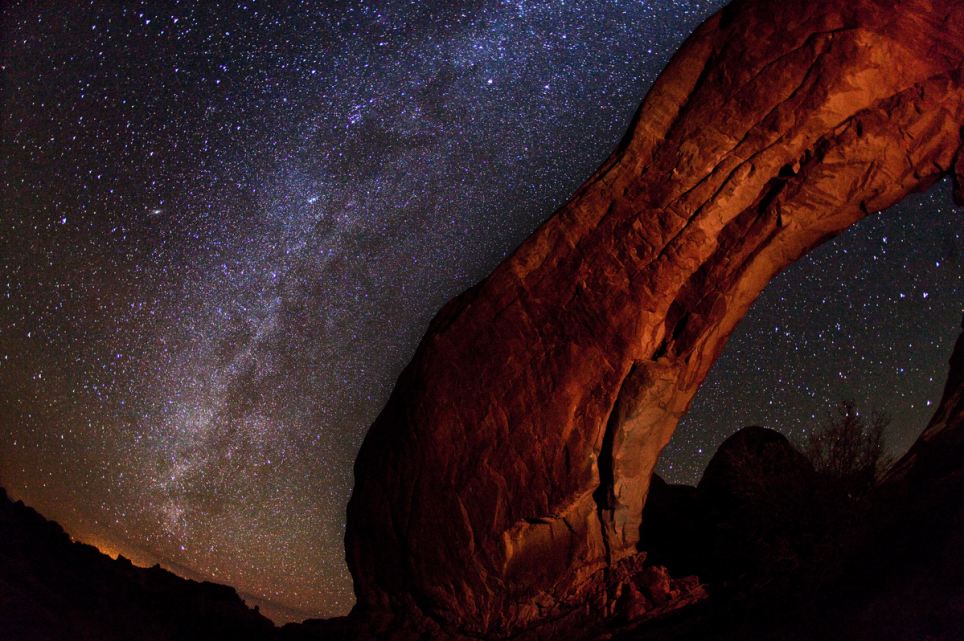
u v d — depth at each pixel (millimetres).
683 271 8594
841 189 8352
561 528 8828
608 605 8609
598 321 8734
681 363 8570
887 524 7660
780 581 7602
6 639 6770
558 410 8750
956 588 6391
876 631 6496
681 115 8727
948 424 8820
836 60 8227
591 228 8953
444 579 9000
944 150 8289
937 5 8234
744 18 8586
